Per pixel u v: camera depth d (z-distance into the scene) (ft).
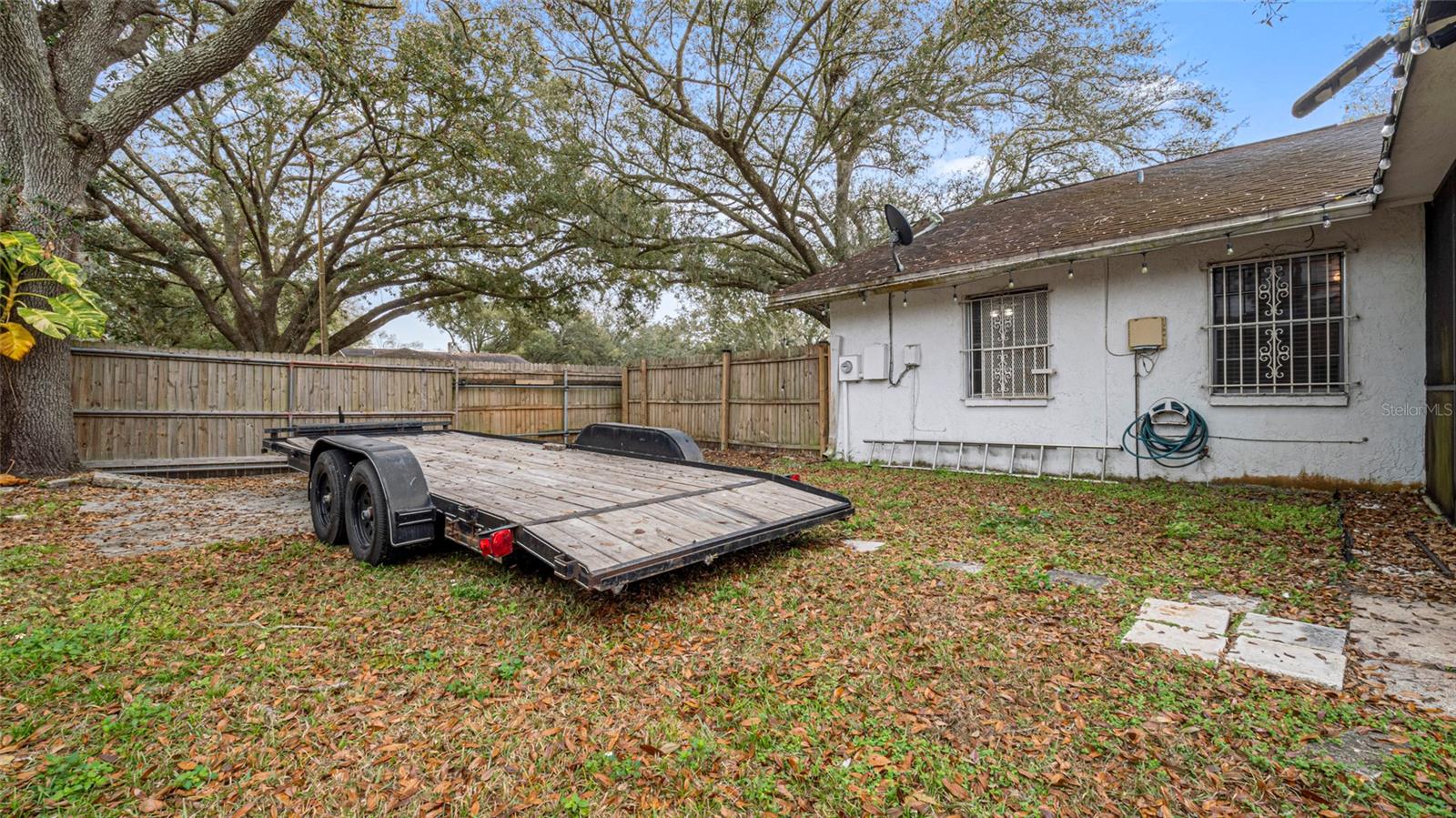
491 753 6.30
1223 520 15.39
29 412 22.30
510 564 12.85
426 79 33.42
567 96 40.78
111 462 25.48
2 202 21.26
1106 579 11.39
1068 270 23.44
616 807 5.49
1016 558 12.78
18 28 21.49
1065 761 6.00
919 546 13.91
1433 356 15.97
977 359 26.66
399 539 12.41
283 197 49.52
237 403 28.68
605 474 16.22
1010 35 36.04
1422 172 14.58
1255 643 8.43
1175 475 21.25
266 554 14.11
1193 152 41.22
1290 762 5.84
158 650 8.73
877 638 8.92
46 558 13.51
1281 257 19.07
